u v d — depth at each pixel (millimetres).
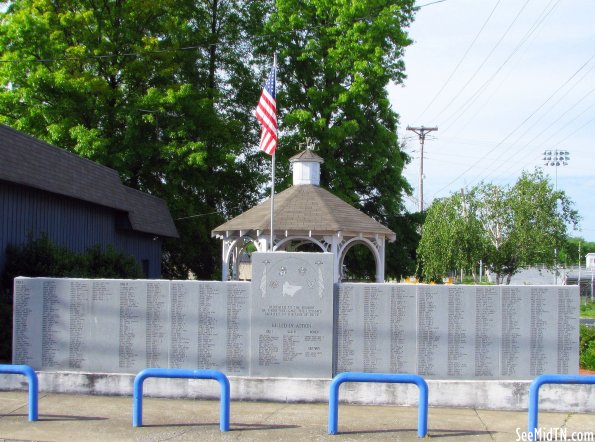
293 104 35625
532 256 35156
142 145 31609
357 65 32594
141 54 31688
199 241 36031
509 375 11328
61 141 30328
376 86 33906
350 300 11469
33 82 28641
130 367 11609
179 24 34188
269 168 37688
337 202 22812
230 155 32125
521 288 11406
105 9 31984
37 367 11695
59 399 11117
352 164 35562
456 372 11352
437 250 32875
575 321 11375
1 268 16844
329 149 33812
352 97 33062
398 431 9422
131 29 32188
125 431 9227
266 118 19734
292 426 9617
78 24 30391
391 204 36250
